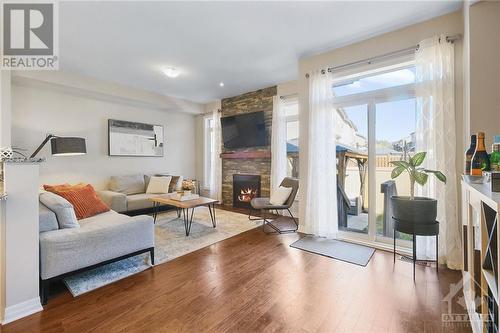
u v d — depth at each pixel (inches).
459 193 92.3
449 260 92.8
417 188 103.5
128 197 172.9
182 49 124.1
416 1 88.0
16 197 64.2
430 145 96.7
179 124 241.6
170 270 92.4
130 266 95.2
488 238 47.7
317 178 129.9
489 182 54.7
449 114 93.0
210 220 166.9
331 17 97.4
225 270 92.4
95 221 97.1
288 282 83.3
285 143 183.2
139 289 78.7
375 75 121.1
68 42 114.5
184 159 246.2
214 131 230.7
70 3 86.0
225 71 155.9
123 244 89.0
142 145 209.9
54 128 161.9
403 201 89.7
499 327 38.0
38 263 68.0
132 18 95.9
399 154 114.8
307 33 109.7
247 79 172.1
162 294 75.8
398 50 106.2
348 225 132.8
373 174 120.9
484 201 43.8
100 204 118.3
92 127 180.5
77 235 77.6
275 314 66.3
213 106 237.0
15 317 63.1
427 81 97.0
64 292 76.5
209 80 173.5
